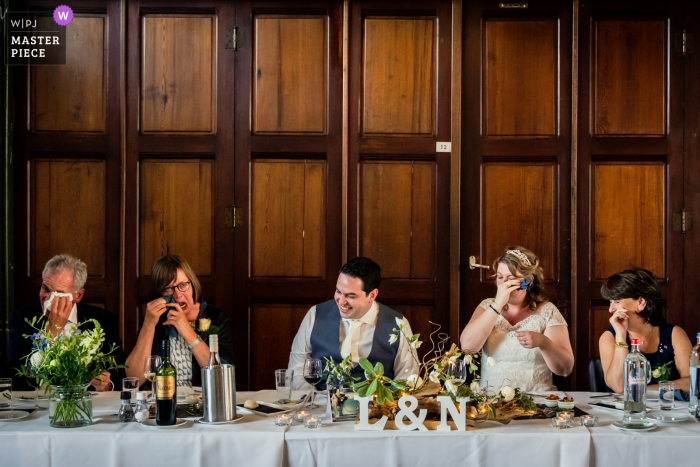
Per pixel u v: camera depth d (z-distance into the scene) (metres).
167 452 1.65
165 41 3.29
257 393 2.22
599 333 3.27
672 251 3.26
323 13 3.30
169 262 2.55
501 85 3.31
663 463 1.63
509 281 2.45
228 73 3.29
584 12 3.28
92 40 3.29
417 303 3.29
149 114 3.29
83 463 1.64
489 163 3.32
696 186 3.26
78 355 1.73
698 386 1.85
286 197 3.30
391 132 3.29
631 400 1.74
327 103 3.30
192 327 2.47
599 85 3.29
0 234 3.23
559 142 3.28
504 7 3.30
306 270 3.29
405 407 1.71
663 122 3.28
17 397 2.14
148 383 2.41
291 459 1.66
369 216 3.29
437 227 3.28
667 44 3.28
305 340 2.54
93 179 3.29
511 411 1.79
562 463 1.63
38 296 3.28
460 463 1.65
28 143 3.28
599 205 3.28
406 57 3.29
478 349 2.47
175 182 3.30
